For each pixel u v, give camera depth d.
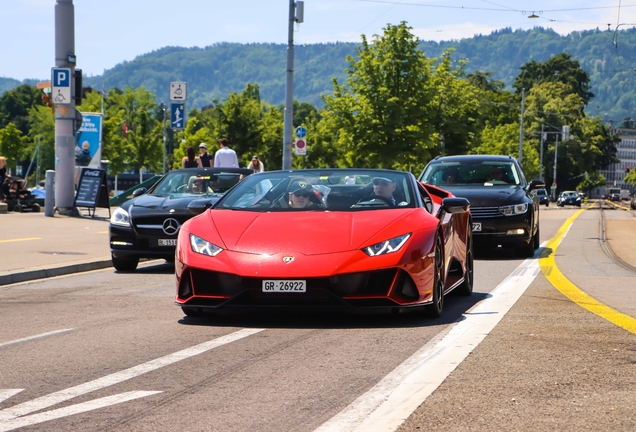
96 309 10.26
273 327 8.62
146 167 108.19
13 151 133.75
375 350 7.31
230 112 73.56
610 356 6.95
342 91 56.34
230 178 17.00
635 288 12.18
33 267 14.73
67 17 27.75
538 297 11.05
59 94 27.56
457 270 11.05
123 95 116.62
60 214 28.22
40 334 8.34
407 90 55.12
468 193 18.48
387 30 55.44
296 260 8.48
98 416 5.19
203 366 6.68
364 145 55.34
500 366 6.57
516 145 119.19
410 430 4.80
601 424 4.93
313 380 6.14
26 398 5.66
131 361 6.89
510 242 17.92
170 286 13.01
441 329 8.43
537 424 4.93
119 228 15.13
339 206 9.73
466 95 65.69
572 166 144.25
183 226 9.54
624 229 31.42
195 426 4.95
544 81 157.25
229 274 8.54
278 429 4.87
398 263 8.53
